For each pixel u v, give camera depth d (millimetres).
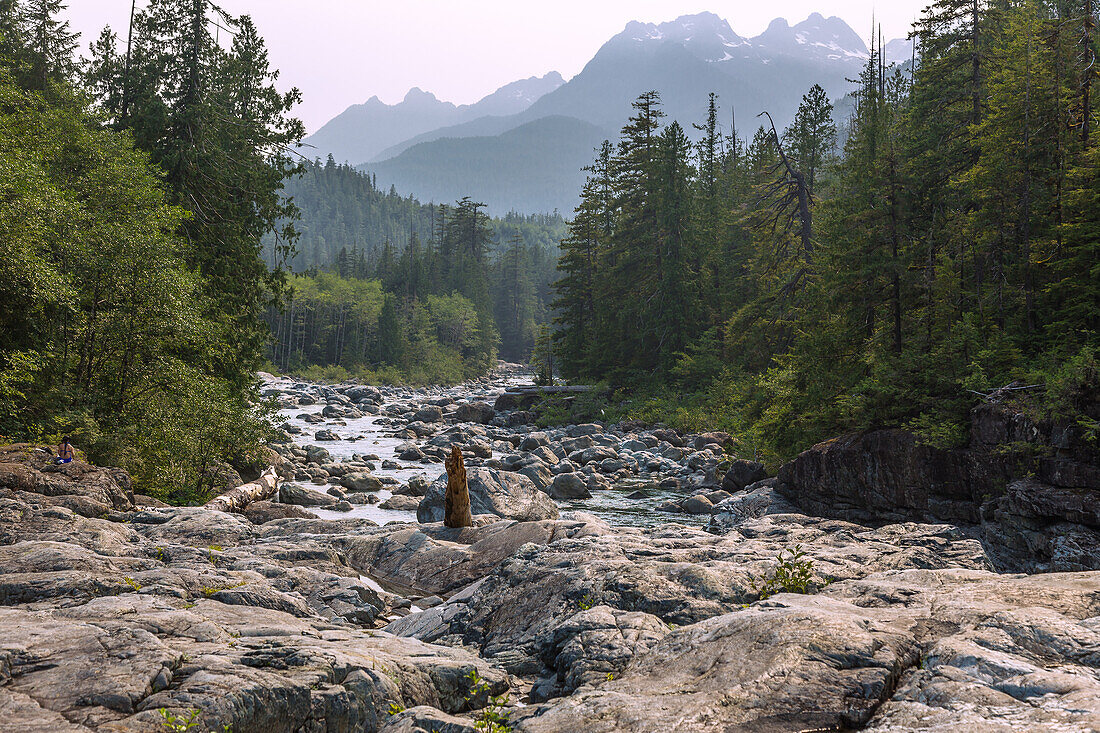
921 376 20766
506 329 151125
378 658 6562
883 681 4777
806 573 8516
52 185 21500
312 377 106688
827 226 27844
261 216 33812
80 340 21547
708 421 45281
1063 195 22562
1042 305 23234
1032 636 5129
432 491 21000
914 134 34094
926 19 32938
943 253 24766
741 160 74938
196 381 23953
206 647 6227
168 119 30719
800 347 28016
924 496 19641
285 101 33719
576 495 28719
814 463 22469
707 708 4559
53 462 16391
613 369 62281
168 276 22391
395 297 128250
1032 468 16906
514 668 7492
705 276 59562
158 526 14641
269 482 25297
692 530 14258
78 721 4582
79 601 7949
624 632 7004
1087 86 23391
